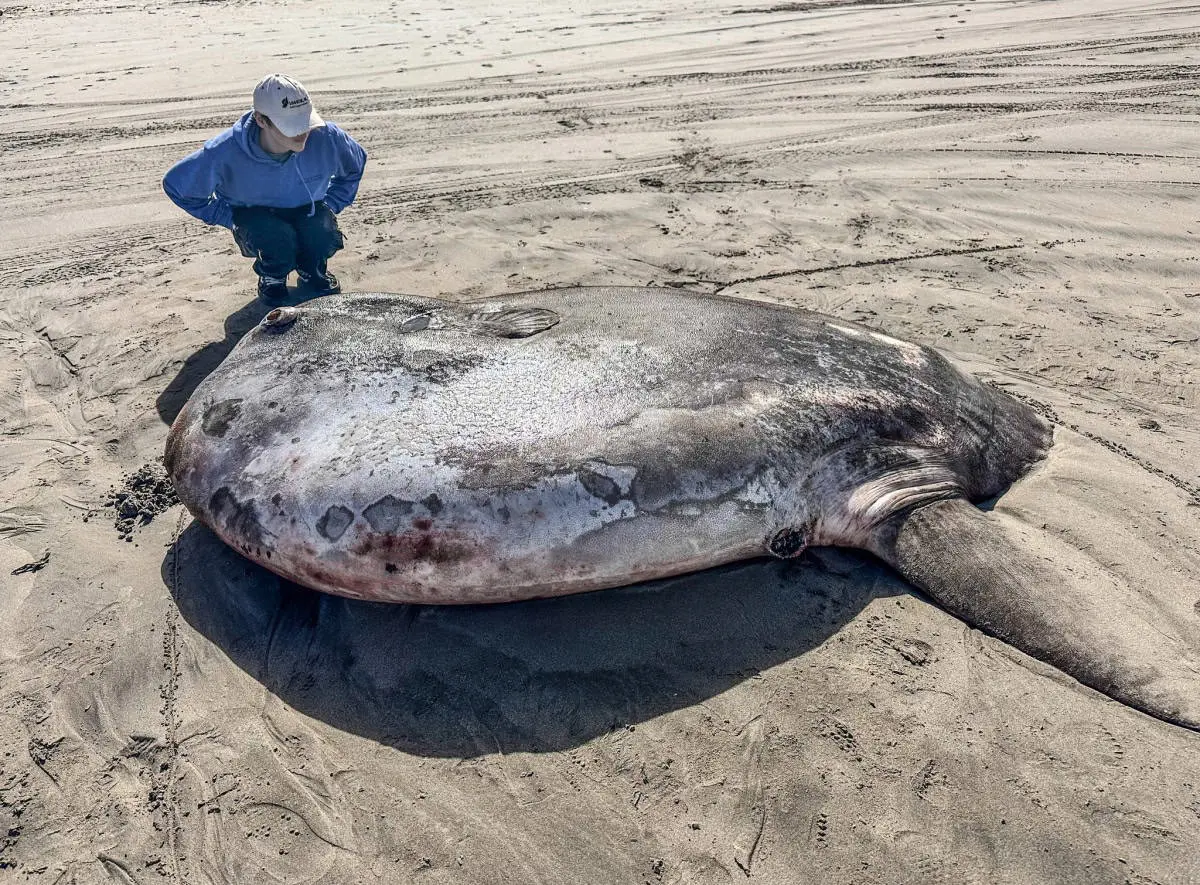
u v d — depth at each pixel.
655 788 2.64
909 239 6.30
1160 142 7.60
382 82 9.90
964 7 12.42
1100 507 3.63
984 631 3.07
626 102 9.17
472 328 3.73
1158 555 3.37
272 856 2.50
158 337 5.25
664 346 3.57
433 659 3.09
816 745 2.74
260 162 4.93
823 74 9.84
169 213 6.90
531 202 6.98
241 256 6.29
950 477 3.59
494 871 2.44
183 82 9.88
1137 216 6.41
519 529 3.06
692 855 2.46
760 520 3.31
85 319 5.47
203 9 13.58
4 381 4.85
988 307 5.38
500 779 2.69
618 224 6.62
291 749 2.80
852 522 3.44
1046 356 4.85
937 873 2.39
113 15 13.20
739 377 3.49
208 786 2.69
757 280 5.79
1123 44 10.30
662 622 3.20
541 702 2.93
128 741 2.84
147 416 4.51
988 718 2.79
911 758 2.68
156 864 2.49
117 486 4.02
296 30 12.19
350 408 3.38
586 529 3.10
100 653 3.15
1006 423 3.97
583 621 3.21
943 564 3.23
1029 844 2.44
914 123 8.33
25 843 2.55
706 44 11.18
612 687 2.97
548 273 5.93
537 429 3.22
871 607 3.24
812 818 2.54
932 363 3.89
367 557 3.13
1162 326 5.09
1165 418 4.29
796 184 7.23
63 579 3.47
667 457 3.19
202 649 3.17
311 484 3.18
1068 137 7.84
